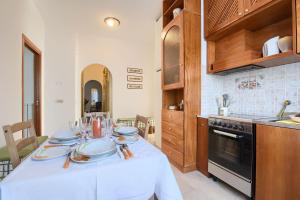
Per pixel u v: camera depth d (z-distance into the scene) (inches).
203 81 89.4
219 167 72.7
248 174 60.2
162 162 36.9
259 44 77.2
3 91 76.9
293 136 47.4
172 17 108.7
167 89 101.1
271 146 53.1
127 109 180.4
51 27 142.0
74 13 121.3
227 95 92.4
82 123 56.0
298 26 51.9
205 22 87.4
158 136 121.0
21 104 94.4
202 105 88.7
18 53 90.8
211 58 90.4
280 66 70.2
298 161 46.4
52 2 109.5
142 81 187.0
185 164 84.6
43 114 140.3
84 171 29.7
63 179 28.2
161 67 107.6
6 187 25.3
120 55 176.9
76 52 154.6
